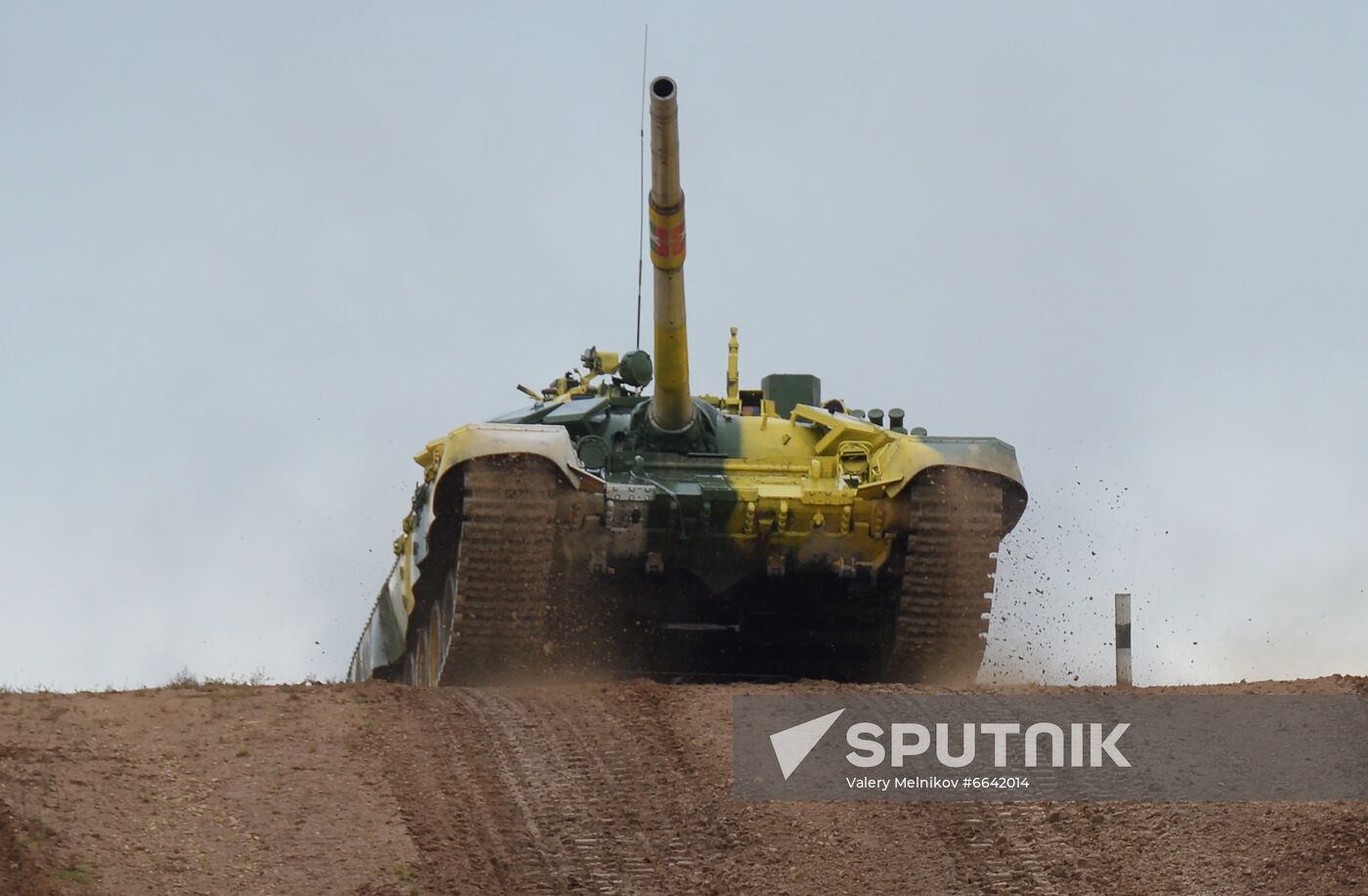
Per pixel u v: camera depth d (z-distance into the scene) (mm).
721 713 69562
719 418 97188
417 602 97250
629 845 56031
